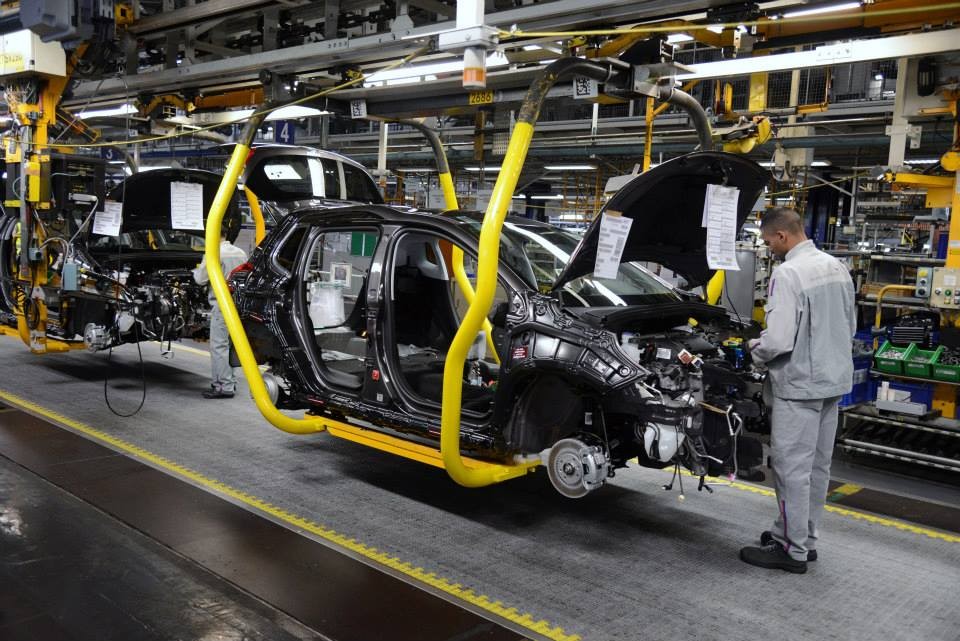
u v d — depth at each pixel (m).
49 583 3.30
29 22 5.97
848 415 6.07
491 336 5.38
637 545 4.02
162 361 8.87
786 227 3.74
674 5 4.05
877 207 16.95
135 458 5.17
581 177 19.75
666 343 3.90
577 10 4.28
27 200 7.45
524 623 3.13
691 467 3.77
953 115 5.94
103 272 7.50
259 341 5.20
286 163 5.81
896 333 6.34
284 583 3.40
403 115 6.86
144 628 2.96
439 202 14.05
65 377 7.75
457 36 3.88
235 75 6.63
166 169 7.23
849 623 3.24
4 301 8.70
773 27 5.26
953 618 3.33
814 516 3.86
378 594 3.34
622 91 4.43
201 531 3.96
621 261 4.28
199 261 8.27
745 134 7.65
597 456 3.70
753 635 3.10
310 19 6.81
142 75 7.25
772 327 3.61
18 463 4.95
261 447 5.59
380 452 5.60
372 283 4.46
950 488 5.34
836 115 11.29
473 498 4.67
